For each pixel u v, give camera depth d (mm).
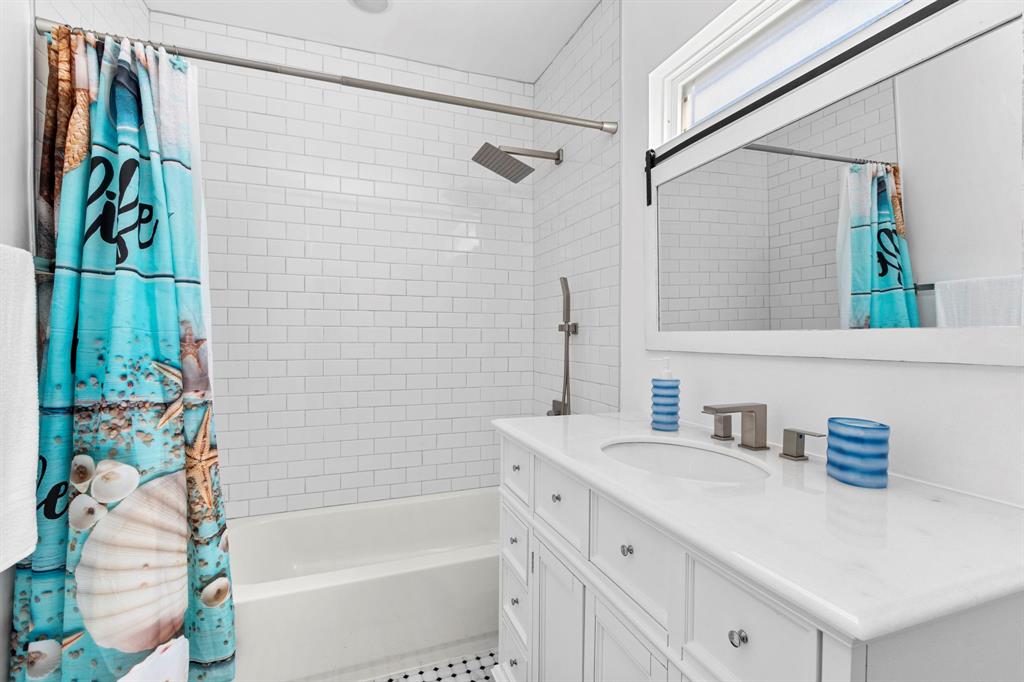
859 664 459
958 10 794
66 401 1177
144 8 1996
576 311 2188
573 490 1034
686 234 1453
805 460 1006
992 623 544
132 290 1230
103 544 1167
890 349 895
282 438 2252
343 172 2334
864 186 951
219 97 2135
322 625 1578
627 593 836
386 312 2418
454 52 2391
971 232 781
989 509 717
